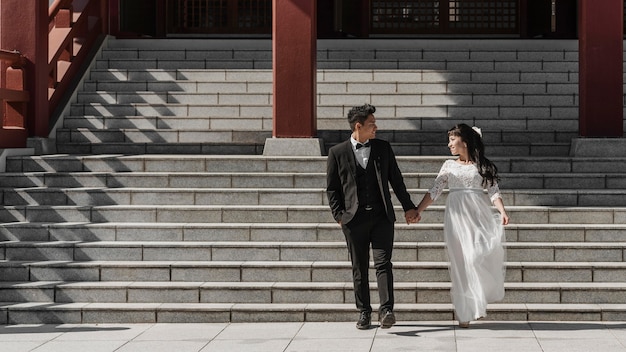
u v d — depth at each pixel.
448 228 7.16
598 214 8.41
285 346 6.62
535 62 12.43
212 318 7.54
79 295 7.81
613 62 9.95
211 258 8.18
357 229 7.09
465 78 12.26
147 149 10.69
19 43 10.42
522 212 8.48
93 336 7.09
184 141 10.91
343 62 12.51
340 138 10.86
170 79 12.26
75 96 11.82
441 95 11.80
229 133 10.84
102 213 8.74
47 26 10.79
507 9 14.97
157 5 14.64
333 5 13.98
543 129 11.32
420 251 8.06
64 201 9.00
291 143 9.78
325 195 8.80
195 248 8.19
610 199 8.64
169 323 7.55
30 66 10.43
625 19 13.91
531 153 10.37
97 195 8.98
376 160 7.14
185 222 8.68
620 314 7.31
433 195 7.27
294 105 9.84
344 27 13.99
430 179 8.98
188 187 9.16
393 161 7.27
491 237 7.07
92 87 12.13
